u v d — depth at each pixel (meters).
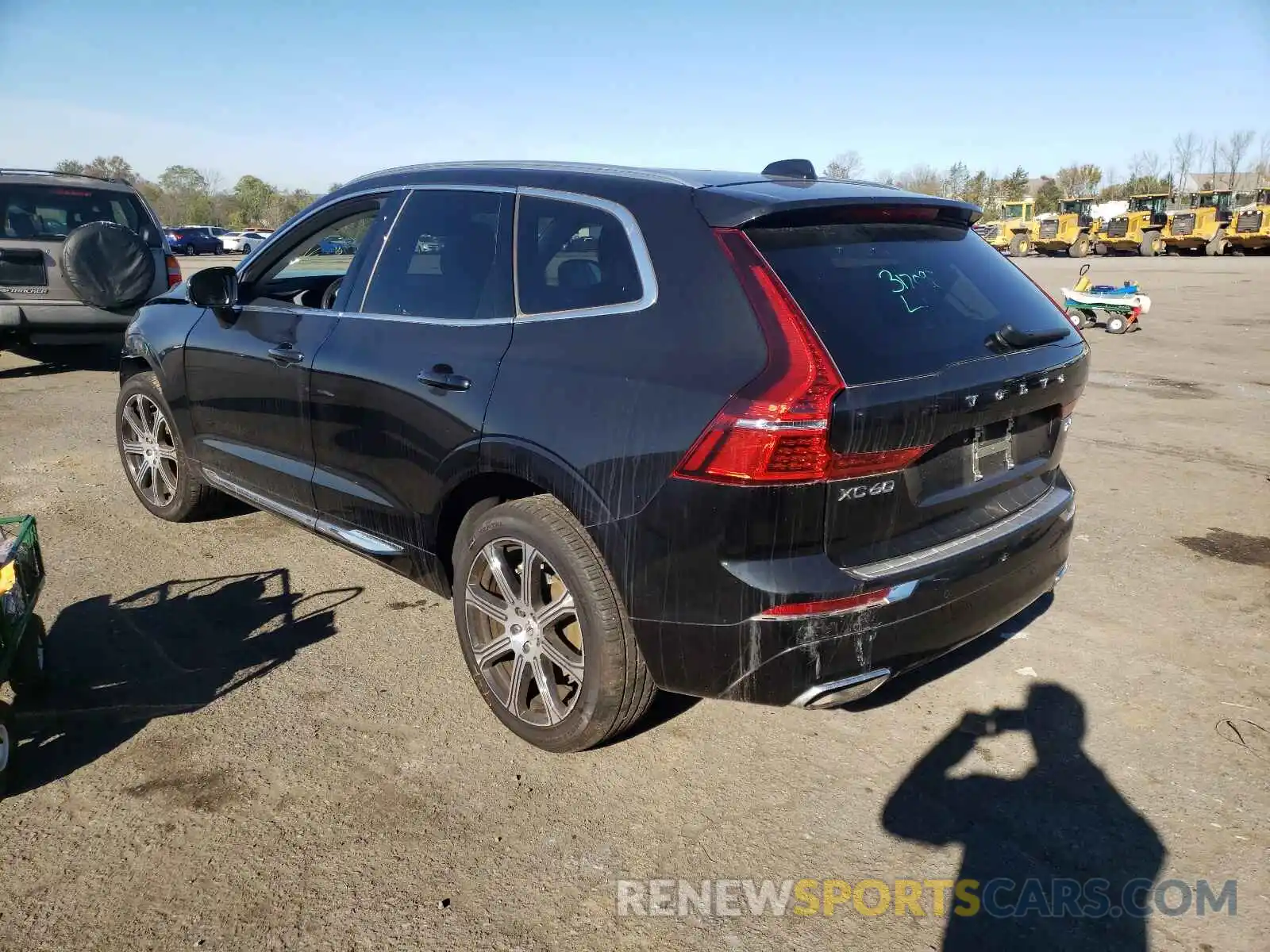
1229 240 37.53
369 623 4.20
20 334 8.88
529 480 3.06
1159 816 2.96
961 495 2.99
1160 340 13.45
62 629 4.07
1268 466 6.72
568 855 2.77
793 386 2.56
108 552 4.92
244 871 2.67
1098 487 6.22
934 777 3.15
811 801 3.03
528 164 3.60
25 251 8.70
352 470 3.84
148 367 5.38
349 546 3.97
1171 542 5.23
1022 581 3.20
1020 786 3.11
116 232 8.27
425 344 3.50
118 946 2.41
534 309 3.24
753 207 2.85
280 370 4.12
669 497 2.72
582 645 3.03
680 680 2.87
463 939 2.45
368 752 3.24
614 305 3.02
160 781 3.06
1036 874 2.72
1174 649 4.02
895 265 3.04
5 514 5.44
